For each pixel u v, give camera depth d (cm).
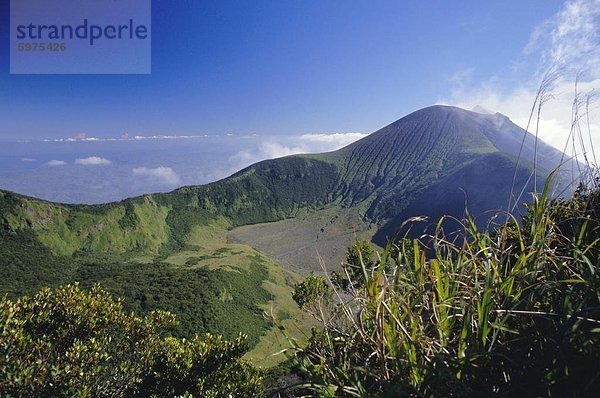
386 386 192
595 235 300
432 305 239
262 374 1498
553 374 179
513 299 222
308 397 222
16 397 969
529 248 244
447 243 258
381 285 220
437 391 188
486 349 209
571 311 191
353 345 245
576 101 272
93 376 1121
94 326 1339
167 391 1396
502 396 176
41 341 1102
